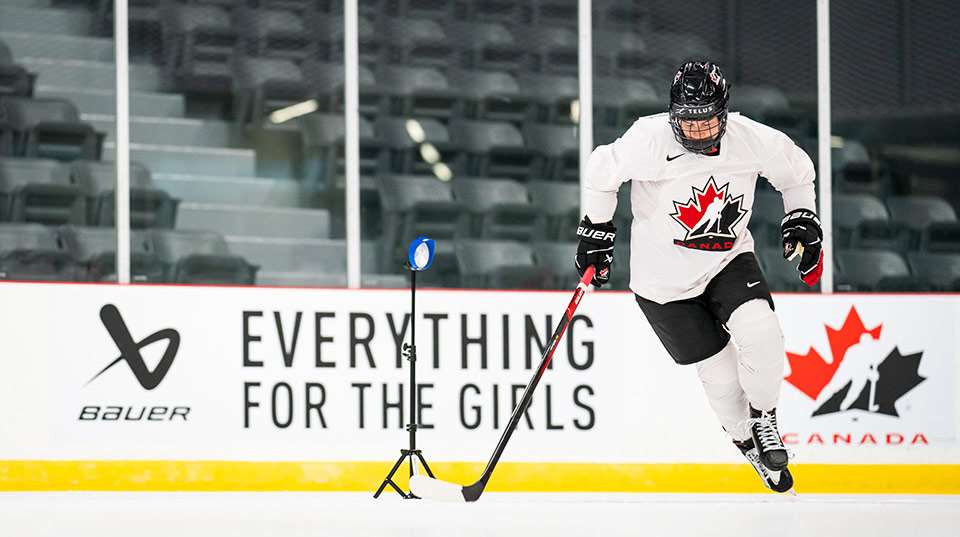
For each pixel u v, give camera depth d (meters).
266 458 20.11
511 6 22.61
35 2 21.30
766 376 13.80
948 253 23.22
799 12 23.16
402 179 22.17
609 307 21.23
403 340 20.77
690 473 21.06
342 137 22.02
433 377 20.73
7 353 19.42
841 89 23.17
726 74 23.00
